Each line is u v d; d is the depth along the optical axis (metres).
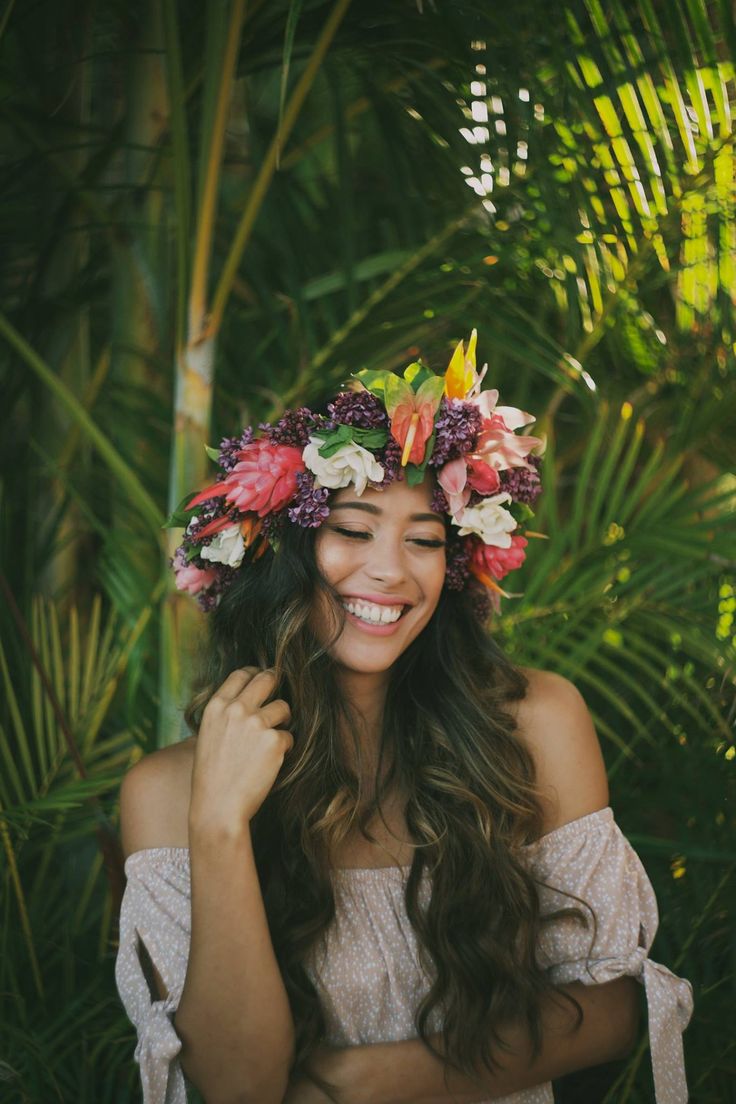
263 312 2.47
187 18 2.33
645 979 1.59
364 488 1.55
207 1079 1.49
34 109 2.45
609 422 2.37
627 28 2.02
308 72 2.02
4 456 2.57
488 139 2.23
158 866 1.62
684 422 2.21
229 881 1.48
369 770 1.70
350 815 1.62
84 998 2.09
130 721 2.28
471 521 1.57
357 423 1.54
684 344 2.23
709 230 2.11
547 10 2.09
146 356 2.43
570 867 1.65
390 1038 1.60
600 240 2.15
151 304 2.42
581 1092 2.21
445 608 1.71
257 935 1.48
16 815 2.03
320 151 2.95
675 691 2.18
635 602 2.20
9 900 2.15
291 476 1.56
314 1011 1.54
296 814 1.60
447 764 1.66
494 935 1.58
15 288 2.64
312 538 1.59
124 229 2.42
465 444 1.54
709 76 2.01
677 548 2.12
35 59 2.48
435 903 1.59
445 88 2.26
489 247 2.30
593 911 1.62
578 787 1.70
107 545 2.41
